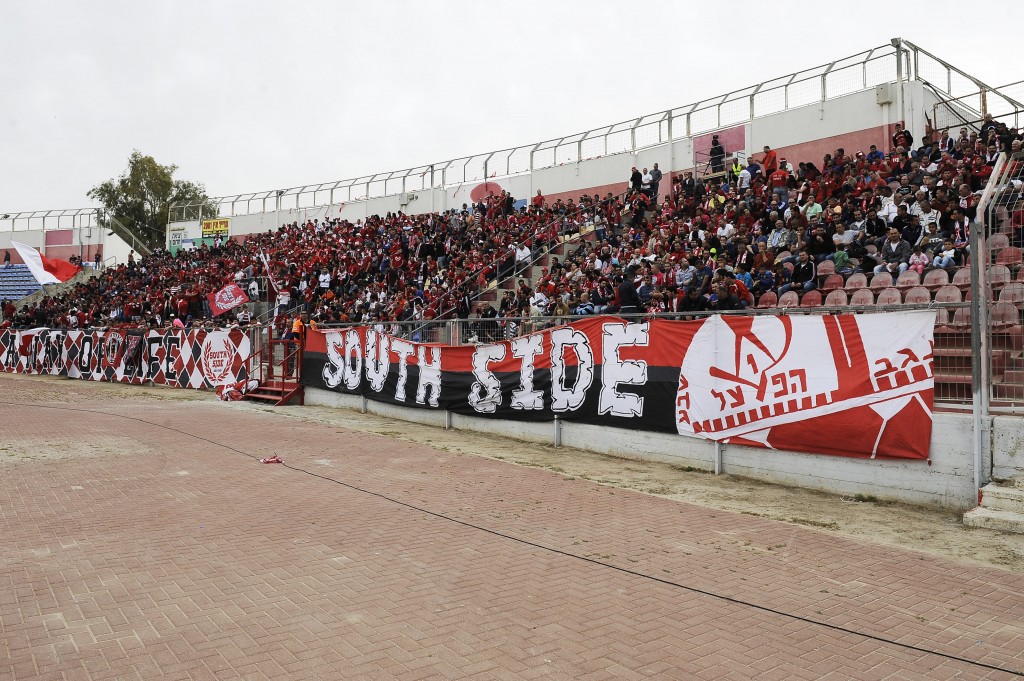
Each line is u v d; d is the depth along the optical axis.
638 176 28.03
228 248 48.28
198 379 25.22
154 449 12.92
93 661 4.70
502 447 14.04
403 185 46.44
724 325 11.38
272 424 16.42
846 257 14.91
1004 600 6.05
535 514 8.92
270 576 6.43
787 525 8.48
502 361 15.30
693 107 31.09
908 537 7.95
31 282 54.81
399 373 18.03
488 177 41.09
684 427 11.93
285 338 22.98
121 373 28.81
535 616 5.62
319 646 4.99
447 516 8.73
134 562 6.75
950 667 4.81
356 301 27.41
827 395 10.10
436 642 5.10
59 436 14.34
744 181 24.06
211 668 4.62
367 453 13.00
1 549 7.11
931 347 9.17
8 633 5.13
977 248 8.97
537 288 21.16
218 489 9.91
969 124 21.02
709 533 8.12
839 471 10.03
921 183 17.45
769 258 15.74
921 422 9.20
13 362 35.44
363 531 7.97
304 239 45.25
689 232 21.80
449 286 25.30
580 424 13.77
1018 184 11.50
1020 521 7.98
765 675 4.67
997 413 8.84
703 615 5.70
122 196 76.75
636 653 4.98
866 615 5.71
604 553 7.32
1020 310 8.90
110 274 50.22
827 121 26.27
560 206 31.77
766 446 10.80
